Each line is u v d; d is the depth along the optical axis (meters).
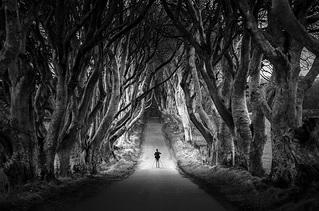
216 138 24.80
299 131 11.77
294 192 11.00
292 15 8.71
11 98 14.80
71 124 19.12
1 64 10.38
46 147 16.28
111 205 13.02
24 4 14.68
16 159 14.65
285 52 12.55
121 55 25.00
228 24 17.31
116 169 27.58
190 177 24.03
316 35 18.55
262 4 15.54
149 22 24.05
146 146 49.38
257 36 12.21
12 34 10.39
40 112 18.11
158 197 15.02
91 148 23.62
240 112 17.30
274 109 12.91
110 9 15.94
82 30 19.06
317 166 11.21
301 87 12.95
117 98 23.81
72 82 16.53
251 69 15.95
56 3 14.38
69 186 16.45
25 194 12.78
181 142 45.31
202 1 21.97
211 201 13.87
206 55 18.23
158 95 70.44
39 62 16.19
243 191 14.09
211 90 18.45
